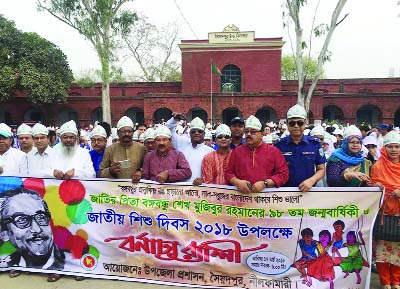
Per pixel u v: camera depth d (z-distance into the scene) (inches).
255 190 171.9
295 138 182.2
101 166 212.8
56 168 204.5
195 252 186.4
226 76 1339.8
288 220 176.7
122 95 1423.5
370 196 169.8
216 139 201.3
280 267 178.1
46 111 1291.8
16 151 227.1
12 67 1159.6
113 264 194.7
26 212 202.8
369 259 170.9
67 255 199.0
